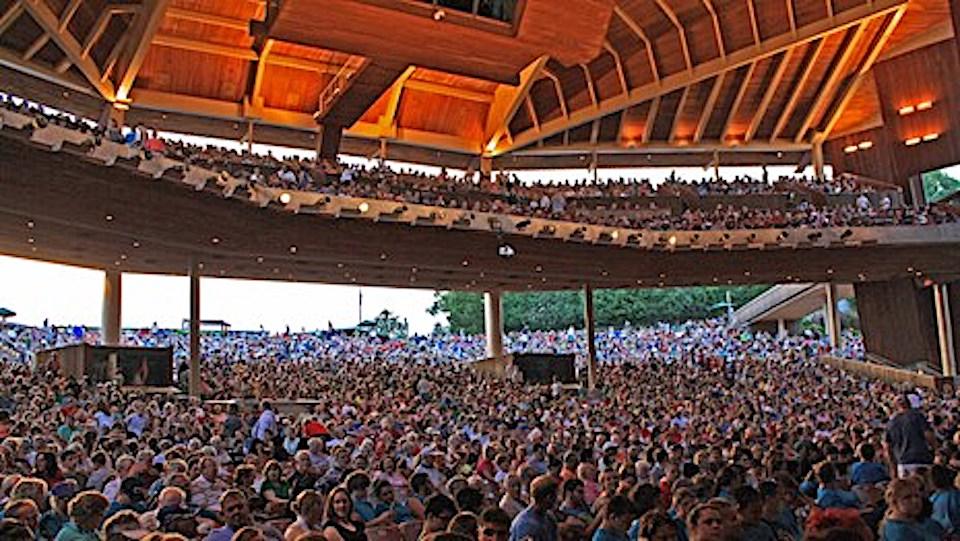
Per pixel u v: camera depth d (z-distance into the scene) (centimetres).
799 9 3172
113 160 1872
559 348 4938
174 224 2281
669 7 3228
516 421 1579
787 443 1215
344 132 3516
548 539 535
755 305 5253
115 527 513
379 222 2583
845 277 3562
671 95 3678
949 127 3594
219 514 627
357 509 662
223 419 1534
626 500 500
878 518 566
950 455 902
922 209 3319
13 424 1163
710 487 671
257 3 2941
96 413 1424
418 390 2530
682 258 3175
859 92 3812
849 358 3744
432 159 3819
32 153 1759
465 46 2617
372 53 2638
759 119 3841
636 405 2034
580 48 2691
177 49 3033
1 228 2239
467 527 486
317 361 3378
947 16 3444
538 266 3095
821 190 3706
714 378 3206
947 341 3600
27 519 531
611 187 3628
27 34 2508
